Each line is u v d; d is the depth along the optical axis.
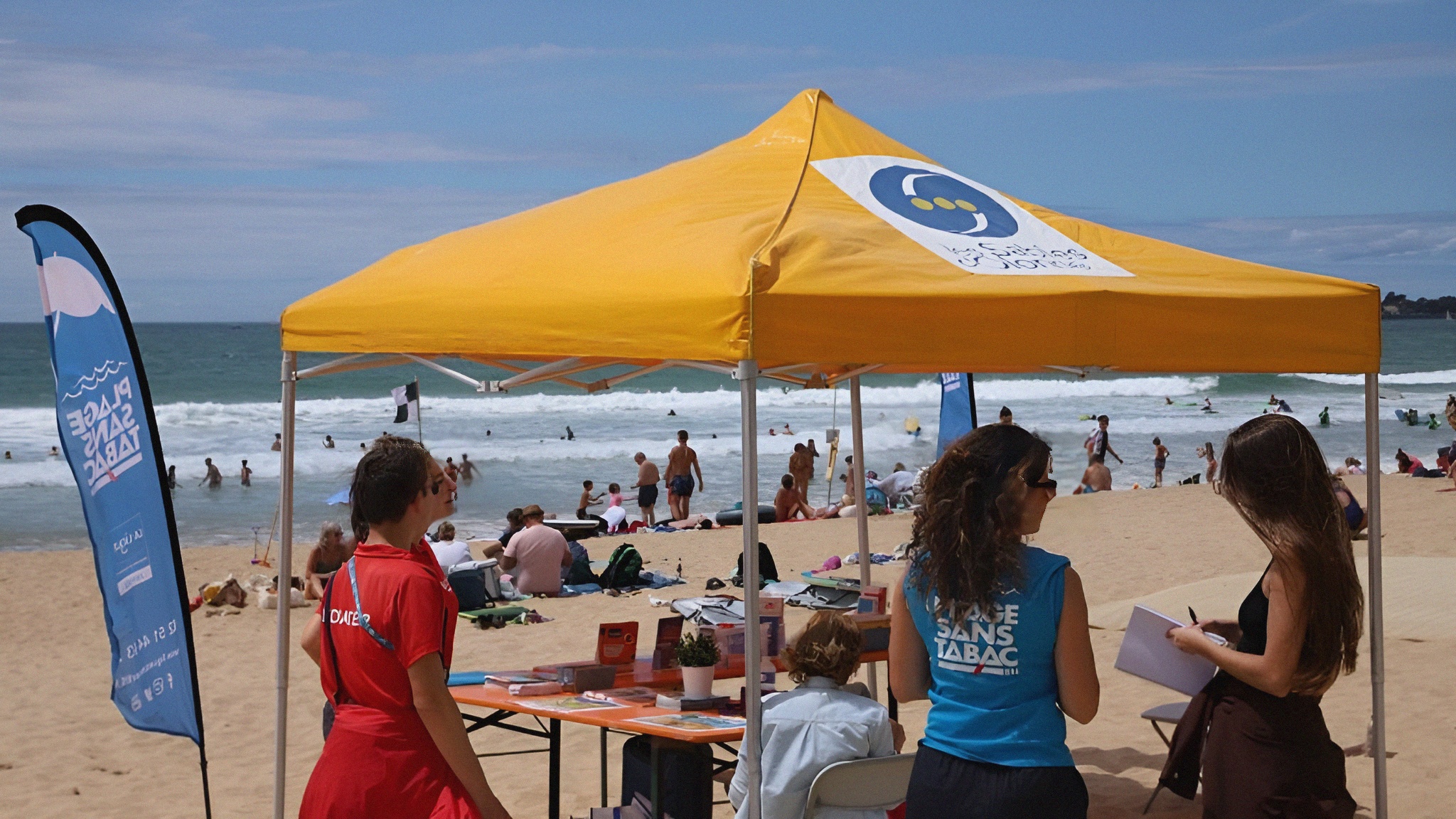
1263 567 11.38
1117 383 53.72
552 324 3.61
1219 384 55.09
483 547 16.84
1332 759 3.20
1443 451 20.12
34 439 35.03
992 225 4.06
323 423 39.09
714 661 4.16
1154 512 15.73
